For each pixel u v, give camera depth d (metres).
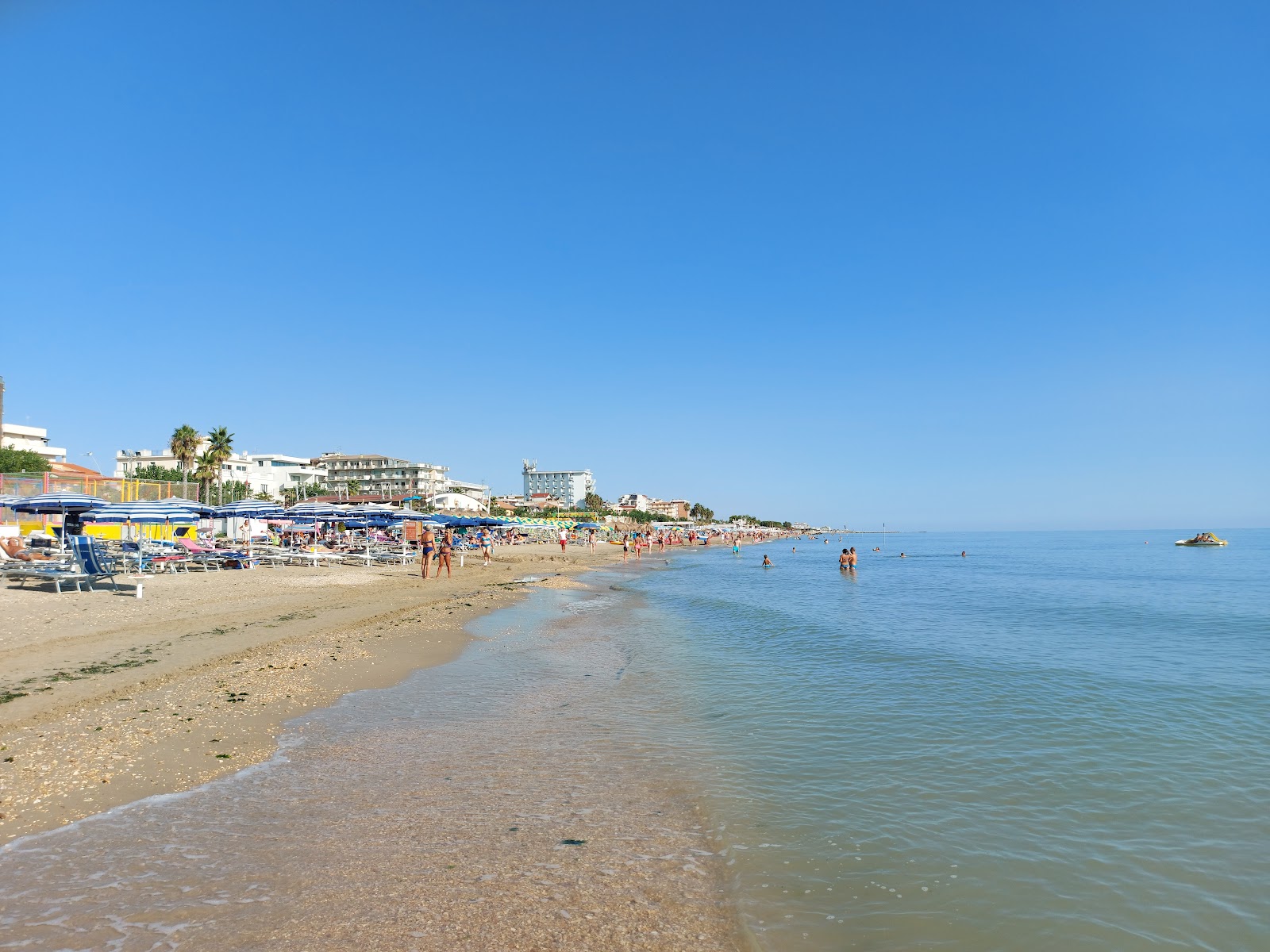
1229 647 17.03
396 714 9.41
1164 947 4.51
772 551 107.00
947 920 4.74
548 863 5.25
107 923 4.29
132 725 8.16
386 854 5.31
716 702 10.66
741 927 4.50
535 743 8.32
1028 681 12.55
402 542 40.91
